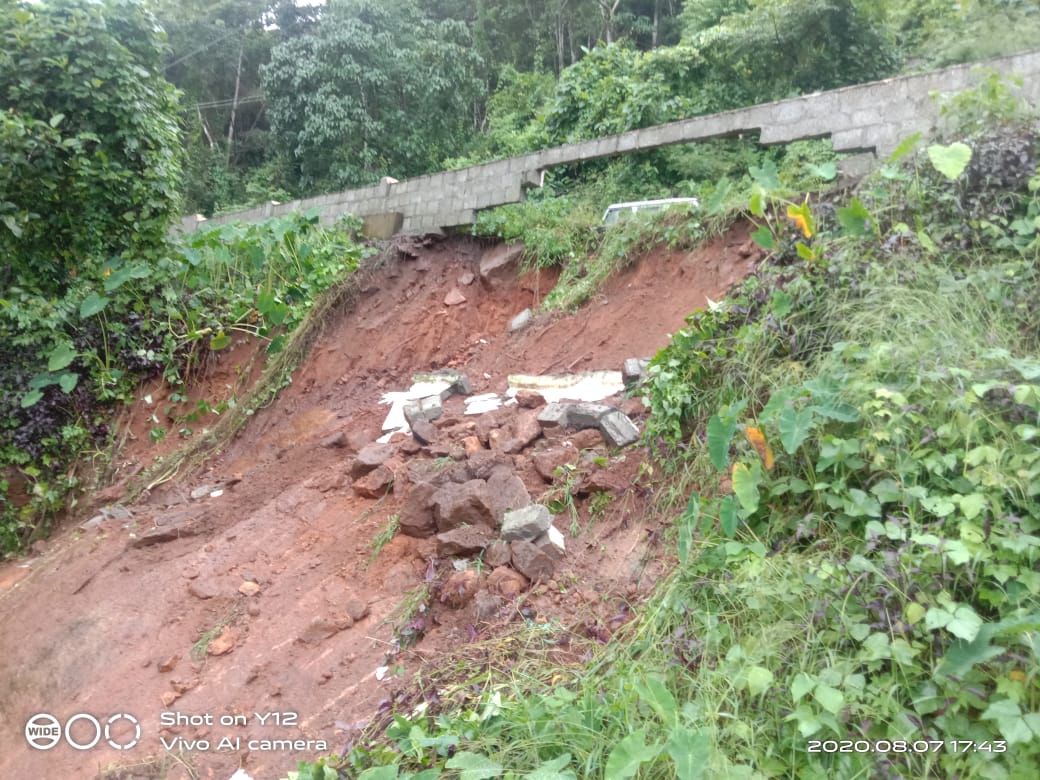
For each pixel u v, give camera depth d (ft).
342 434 18.52
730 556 10.00
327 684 11.86
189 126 57.82
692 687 8.68
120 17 24.11
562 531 13.00
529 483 14.11
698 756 7.09
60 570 17.10
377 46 45.37
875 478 9.73
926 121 16.16
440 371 20.74
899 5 35.88
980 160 13.47
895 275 12.18
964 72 15.89
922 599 8.02
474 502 13.25
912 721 7.39
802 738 7.60
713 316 13.82
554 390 17.57
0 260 22.22
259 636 13.28
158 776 11.12
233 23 63.46
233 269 24.66
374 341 22.29
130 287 22.91
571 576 11.96
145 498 19.79
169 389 22.77
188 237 25.54
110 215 23.32
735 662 8.51
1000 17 24.94
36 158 21.91
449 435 16.56
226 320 23.53
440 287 23.09
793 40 34.60
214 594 14.55
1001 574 7.88
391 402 19.60
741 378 12.73
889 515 9.14
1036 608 7.66
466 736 8.95
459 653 10.98
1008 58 15.67
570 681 9.80
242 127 65.92
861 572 8.55
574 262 21.16
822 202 15.46
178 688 12.68
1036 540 7.91
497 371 19.89
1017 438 9.11
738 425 11.73
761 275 14.30
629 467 13.50
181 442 21.76
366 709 10.96
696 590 10.03
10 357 21.61
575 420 14.93
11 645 14.97
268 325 23.22
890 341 11.04
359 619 12.82
